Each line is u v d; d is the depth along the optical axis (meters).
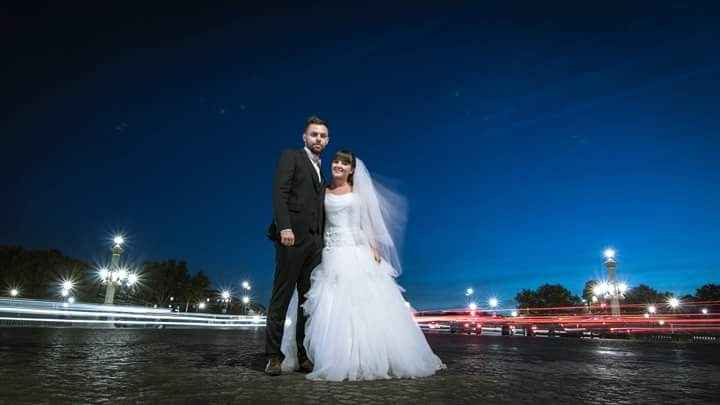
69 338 8.66
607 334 29.27
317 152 4.40
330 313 3.92
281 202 4.00
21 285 61.59
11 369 3.58
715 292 70.75
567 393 3.06
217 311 84.94
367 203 4.44
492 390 3.11
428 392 2.98
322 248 4.28
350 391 2.98
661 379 4.04
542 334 29.77
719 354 8.19
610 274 30.59
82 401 2.42
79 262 66.81
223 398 2.61
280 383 3.27
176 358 4.93
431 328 34.06
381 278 4.22
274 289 4.00
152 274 77.62
